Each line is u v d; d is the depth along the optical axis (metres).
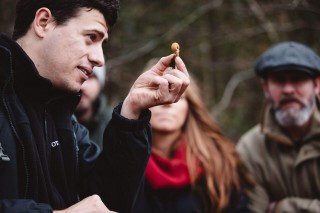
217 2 4.80
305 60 2.53
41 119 1.35
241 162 2.54
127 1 4.87
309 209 2.43
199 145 2.40
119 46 4.68
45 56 1.34
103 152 1.46
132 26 4.89
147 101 1.39
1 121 1.22
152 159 2.35
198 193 2.29
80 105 2.52
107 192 1.46
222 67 5.31
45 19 1.35
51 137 1.38
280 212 2.48
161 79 1.38
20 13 1.38
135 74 4.82
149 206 2.26
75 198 1.44
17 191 1.22
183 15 5.15
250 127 5.43
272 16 4.89
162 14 5.14
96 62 1.37
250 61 5.28
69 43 1.33
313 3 4.33
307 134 2.53
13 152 1.22
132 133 1.40
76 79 1.35
